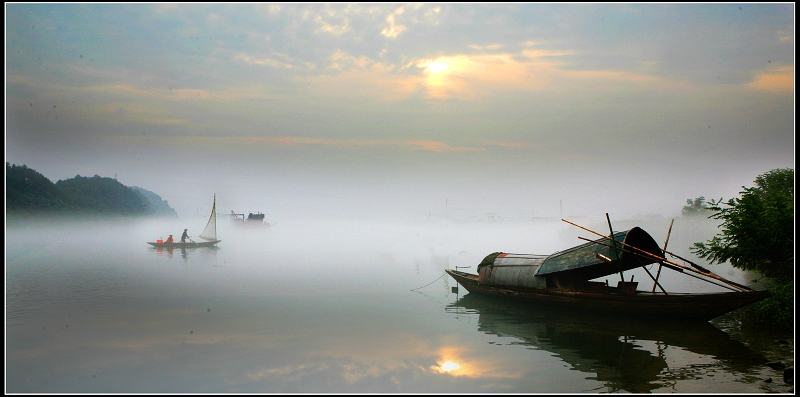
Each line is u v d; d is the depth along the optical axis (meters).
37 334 20.95
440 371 16.30
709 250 23.98
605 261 22.23
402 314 24.41
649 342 18.98
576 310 23.39
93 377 15.91
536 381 15.42
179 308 26.44
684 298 20.47
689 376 15.48
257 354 18.08
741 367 16.11
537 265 25.06
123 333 21.08
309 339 19.98
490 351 18.36
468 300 27.77
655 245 22.97
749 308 23.55
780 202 21.70
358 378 15.76
